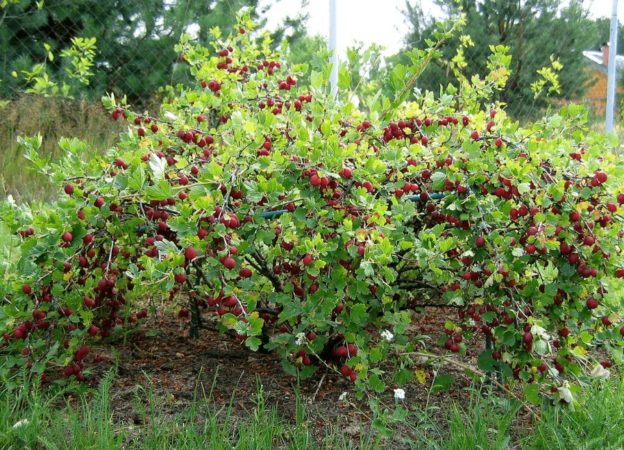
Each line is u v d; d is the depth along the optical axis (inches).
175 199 109.8
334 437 104.3
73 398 115.3
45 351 111.8
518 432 106.3
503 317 111.0
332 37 231.1
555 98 380.8
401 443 103.8
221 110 144.9
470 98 164.1
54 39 319.6
